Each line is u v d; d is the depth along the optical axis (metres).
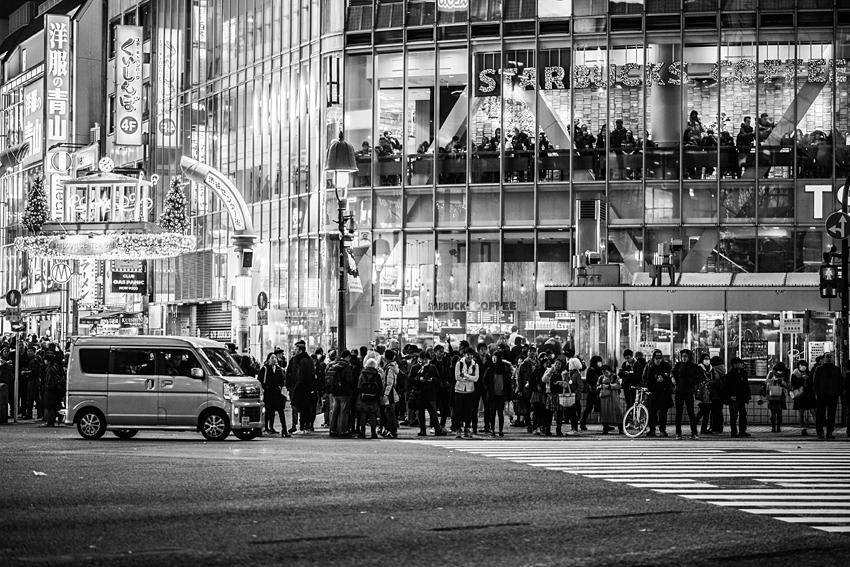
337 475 17.05
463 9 48.28
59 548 10.55
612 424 29.56
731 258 45.47
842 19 45.19
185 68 64.38
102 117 80.06
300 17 53.31
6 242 99.25
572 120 46.84
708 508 13.81
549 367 29.91
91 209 50.78
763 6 45.56
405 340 48.22
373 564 9.88
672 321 35.03
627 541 11.27
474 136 47.97
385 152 49.22
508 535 11.52
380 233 49.09
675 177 46.00
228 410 25.77
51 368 32.28
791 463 19.97
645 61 46.31
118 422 25.84
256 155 56.75
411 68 49.03
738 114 45.66
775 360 34.44
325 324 50.16
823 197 44.97
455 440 26.64
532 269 46.91
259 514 12.80
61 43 78.75
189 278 63.53
